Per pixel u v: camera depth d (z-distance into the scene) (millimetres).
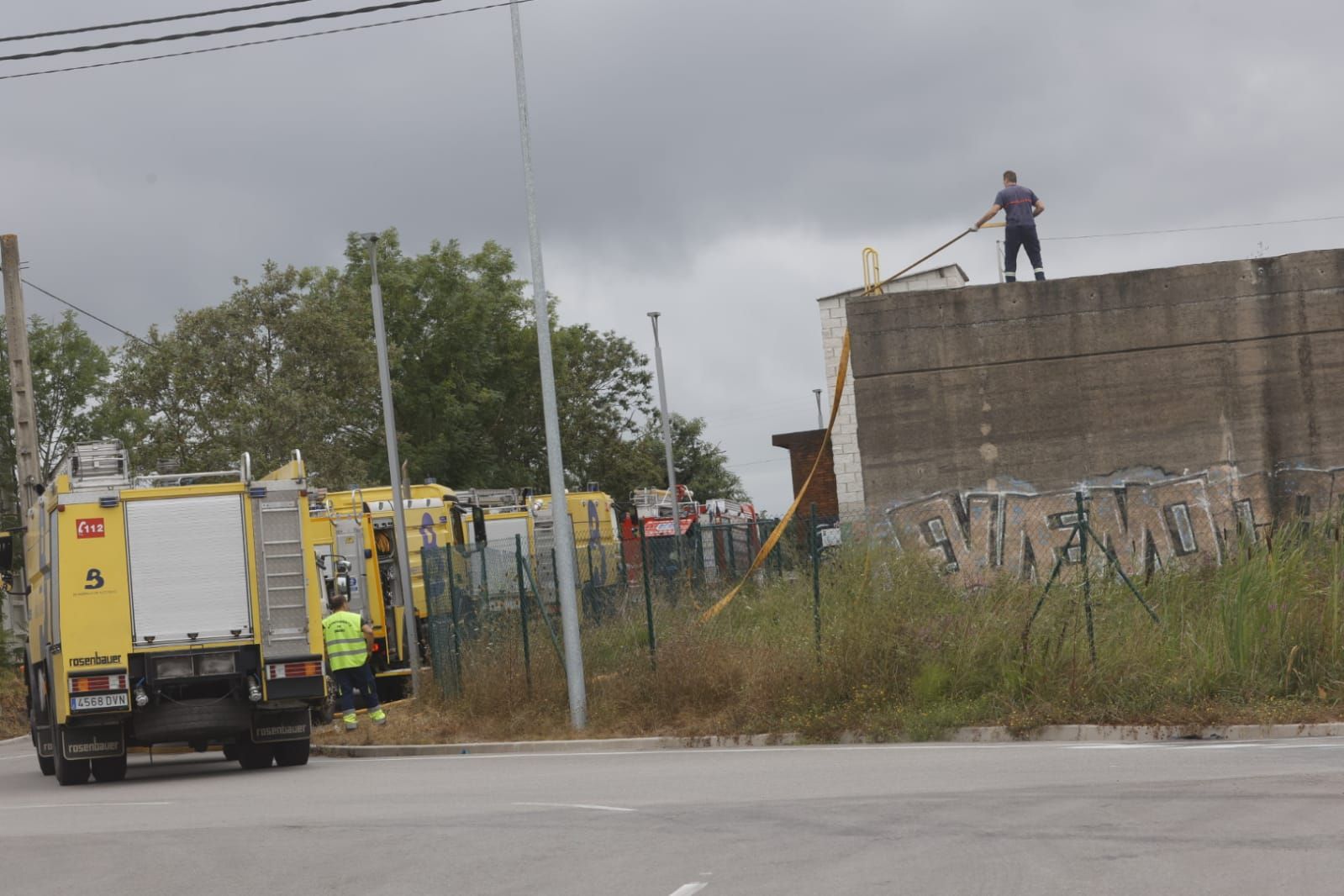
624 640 37094
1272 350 44531
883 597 33375
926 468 44719
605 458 130125
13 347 57219
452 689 41469
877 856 15352
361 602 50812
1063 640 30422
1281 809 16781
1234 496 44156
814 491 72375
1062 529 44250
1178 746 24891
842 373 47281
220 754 42000
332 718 44469
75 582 30562
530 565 41375
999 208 45375
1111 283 44719
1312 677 28438
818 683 31578
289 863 17266
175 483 32750
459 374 123750
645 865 15664
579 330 133750
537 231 35938
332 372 81375
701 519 98938
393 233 124312
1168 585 34531
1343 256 44375
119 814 23844
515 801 22031
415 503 54500
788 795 20844
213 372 77125
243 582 31266
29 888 16641
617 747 32094
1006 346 44750
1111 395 44562
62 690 30547
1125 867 13992
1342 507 39938
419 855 17234
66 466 32062
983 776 21781
